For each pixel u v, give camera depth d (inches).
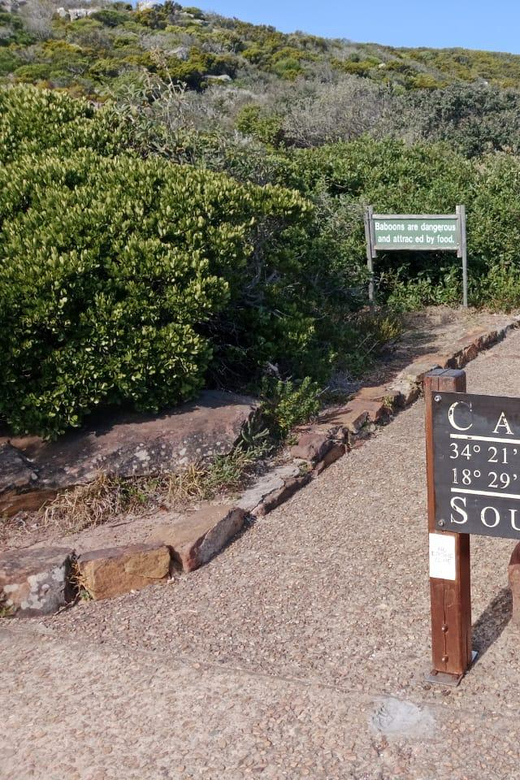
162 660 135.1
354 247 390.9
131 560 157.0
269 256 265.9
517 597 135.7
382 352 319.0
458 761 107.6
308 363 259.9
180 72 1154.7
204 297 200.1
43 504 181.3
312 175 456.8
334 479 206.4
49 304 185.8
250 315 246.1
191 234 208.7
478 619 140.3
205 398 216.1
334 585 154.2
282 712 119.8
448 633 123.0
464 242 386.3
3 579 151.6
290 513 187.2
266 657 133.5
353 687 124.3
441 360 299.6
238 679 128.3
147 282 201.0
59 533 174.6
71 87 919.7
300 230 316.2
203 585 157.5
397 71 1569.9
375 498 193.3
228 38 1585.9
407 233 387.5
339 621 141.9
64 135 245.4
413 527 176.9
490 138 795.4
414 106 849.5
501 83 1791.3
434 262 415.8
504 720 114.6
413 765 107.5
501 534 116.6
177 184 217.5
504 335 360.2
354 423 232.5
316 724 116.6
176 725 119.0
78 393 192.5
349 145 506.6
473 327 362.6
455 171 481.1
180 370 202.8
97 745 116.0
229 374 246.8
